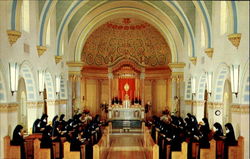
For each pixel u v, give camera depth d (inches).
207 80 613.9
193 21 714.8
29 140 498.0
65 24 733.3
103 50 1098.7
